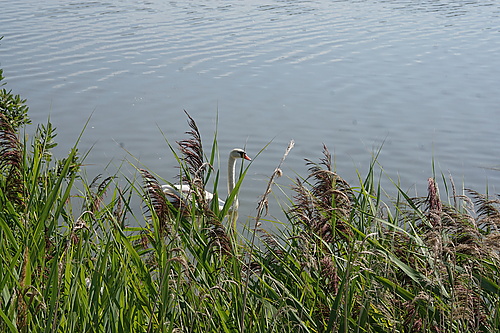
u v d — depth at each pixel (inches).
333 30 1166.3
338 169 581.0
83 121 666.2
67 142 611.5
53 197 151.2
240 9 1359.5
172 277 151.0
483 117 717.3
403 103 762.2
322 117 707.4
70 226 184.4
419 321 148.5
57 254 134.3
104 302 145.6
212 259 178.2
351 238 170.2
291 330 152.3
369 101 767.1
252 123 684.1
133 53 949.8
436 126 689.0
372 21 1268.5
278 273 172.7
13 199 199.9
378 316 159.5
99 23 1168.2
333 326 141.6
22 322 128.2
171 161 574.9
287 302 162.6
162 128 657.6
